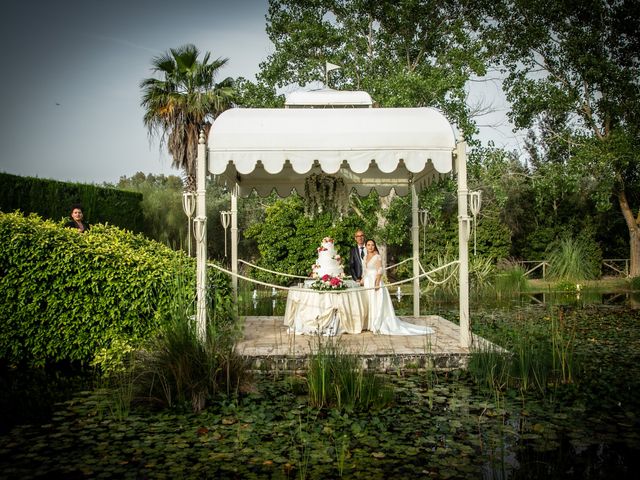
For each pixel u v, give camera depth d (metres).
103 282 6.68
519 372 5.76
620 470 3.63
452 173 7.39
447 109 16.41
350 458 3.82
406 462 3.74
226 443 4.14
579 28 18.78
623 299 13.99
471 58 17.17
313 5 17.95
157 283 6.77
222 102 15.74
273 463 3.74
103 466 3.68
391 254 20.69
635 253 19.73
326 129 6.62
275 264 16.78
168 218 19.52
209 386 5.15
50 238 6.59
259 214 21.55
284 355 6.20
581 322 9.77
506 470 3.63
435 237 19.19
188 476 3.52
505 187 20.92
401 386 5.69
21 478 3.49
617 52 19.41
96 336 6.66
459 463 3.73
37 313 6.57
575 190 18.53
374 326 7.68
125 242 9.09
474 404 5.05
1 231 6.48
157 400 5.00
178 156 15.69
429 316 9.52
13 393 5.54
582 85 19.34
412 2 17.27
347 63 17.81
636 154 17.55
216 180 8.17
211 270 7.21
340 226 16.44
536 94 19.06
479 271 15.58
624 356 6.99
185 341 5.29
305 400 5.16
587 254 19.62
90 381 6.04
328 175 9.28
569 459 3.82
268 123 6.70
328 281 7.73
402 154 6.59
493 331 8.42
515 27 19.11
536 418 4.71
